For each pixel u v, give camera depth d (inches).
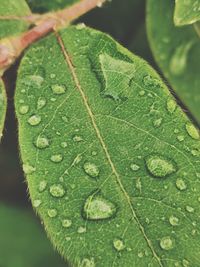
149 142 7.1
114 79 7.4
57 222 6.8
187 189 6.8
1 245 10.6
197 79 8.5
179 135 7.0
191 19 7.1
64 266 10.5
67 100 7.4
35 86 7.5
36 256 10.5
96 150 7.1
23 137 7.2
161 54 8.5
